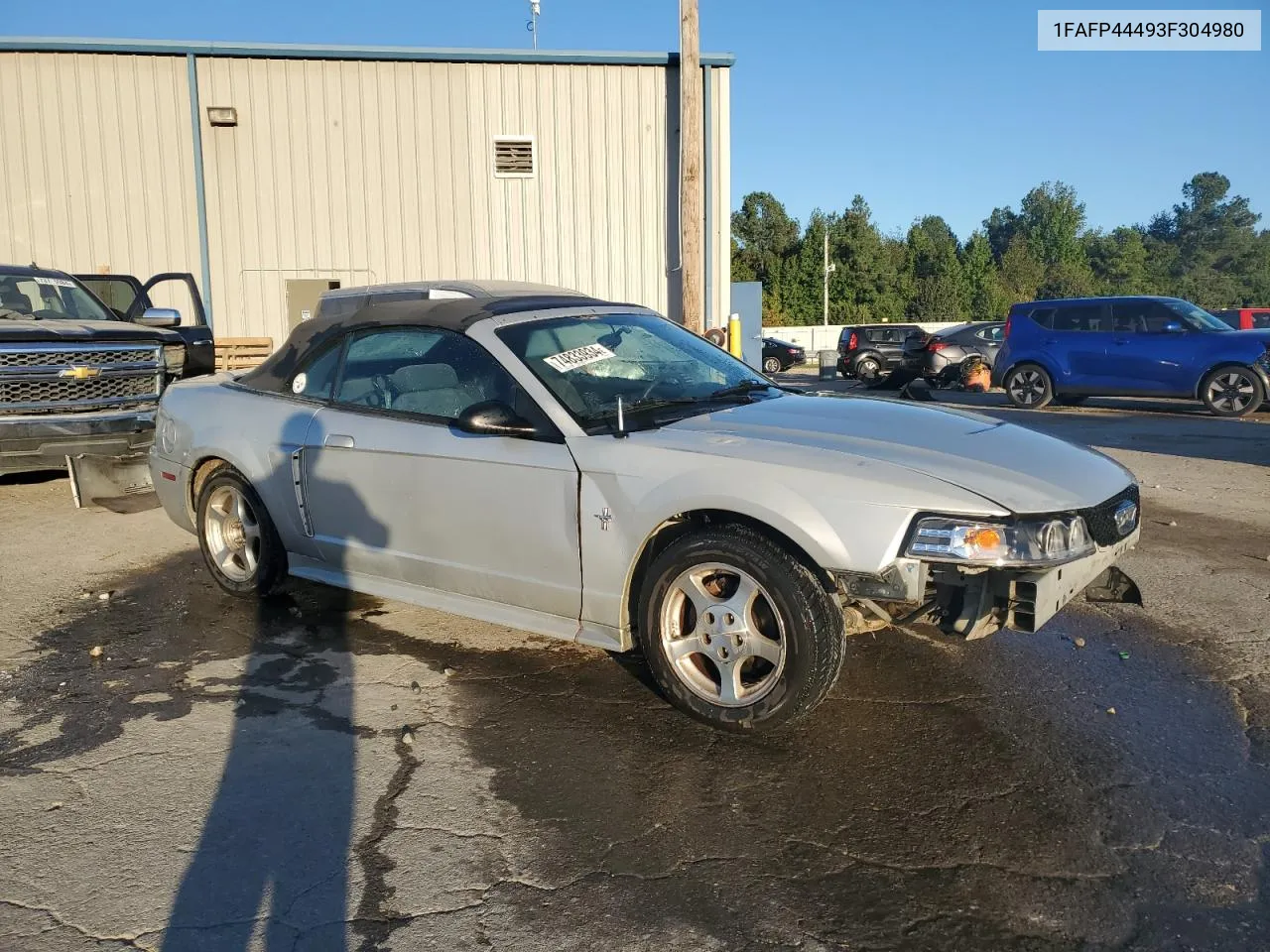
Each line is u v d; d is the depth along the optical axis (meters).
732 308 20.61
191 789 3.23
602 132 16.62
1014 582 3.25
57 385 7.50
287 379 4.98
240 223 16.08
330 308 9.09
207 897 2.65
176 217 15.99
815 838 2.93
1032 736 3.58
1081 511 3.35
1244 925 2.52
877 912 2.58
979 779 3.27
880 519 3.18
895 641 4.52
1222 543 6.30
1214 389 13.44
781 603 3.32
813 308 72.12
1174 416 13.67
